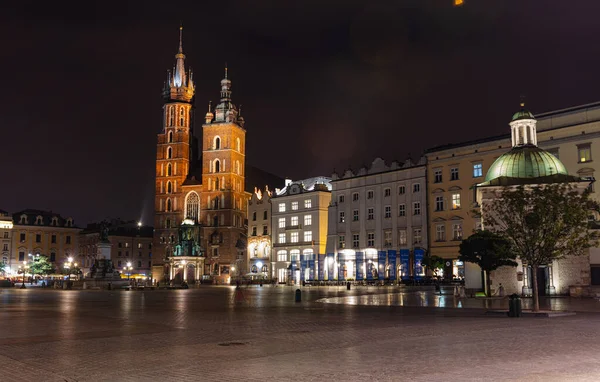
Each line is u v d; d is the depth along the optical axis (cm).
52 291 7831
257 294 6281
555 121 7462
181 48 15988
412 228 9325
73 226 17938
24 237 16788
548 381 1188
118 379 1259
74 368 1402
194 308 3772
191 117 16025
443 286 8150
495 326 2355
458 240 8625
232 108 14938
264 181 16912
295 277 11525
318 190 11488
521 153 5400
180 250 12669
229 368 1375
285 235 12056
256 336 2042
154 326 2467
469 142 8644
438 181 9031
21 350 1725
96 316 3078
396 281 9069
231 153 14638
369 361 1454
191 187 14938
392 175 9750
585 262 4841
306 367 1377
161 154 15475
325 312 3278
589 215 3394
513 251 3306
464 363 1409
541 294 4978
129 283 9688
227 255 14200
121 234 17762
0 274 15462
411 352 1605
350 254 10262
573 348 1662
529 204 3338
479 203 5644
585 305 3719
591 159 7050
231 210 14400
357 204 10281
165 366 1416
